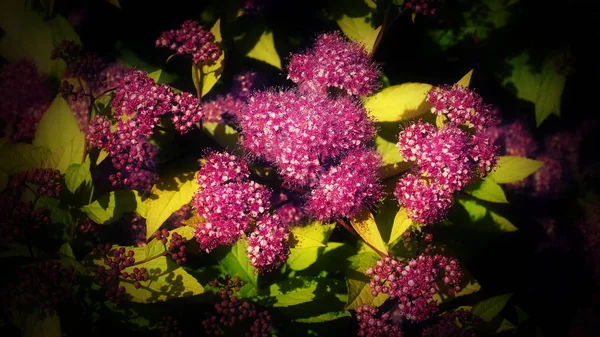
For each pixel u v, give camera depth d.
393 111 0.31
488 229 0.34
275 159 0.30
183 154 0.32
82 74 0.30
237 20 0.33
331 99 0.31
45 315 0.28
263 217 0.29
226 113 0.33
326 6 0.34
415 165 0.30
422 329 0.32
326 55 0.30
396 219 0.29
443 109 0.30
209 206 0.28
